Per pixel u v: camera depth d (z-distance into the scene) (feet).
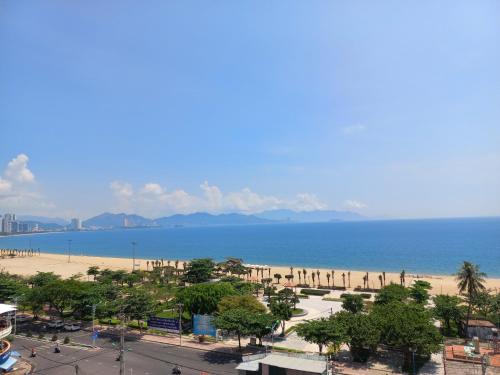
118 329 279.08
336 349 193.77
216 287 288.10
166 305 332.39
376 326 200.44
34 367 200.75
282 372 157.89
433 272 619.67
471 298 258.57
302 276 571.28
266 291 401.49
